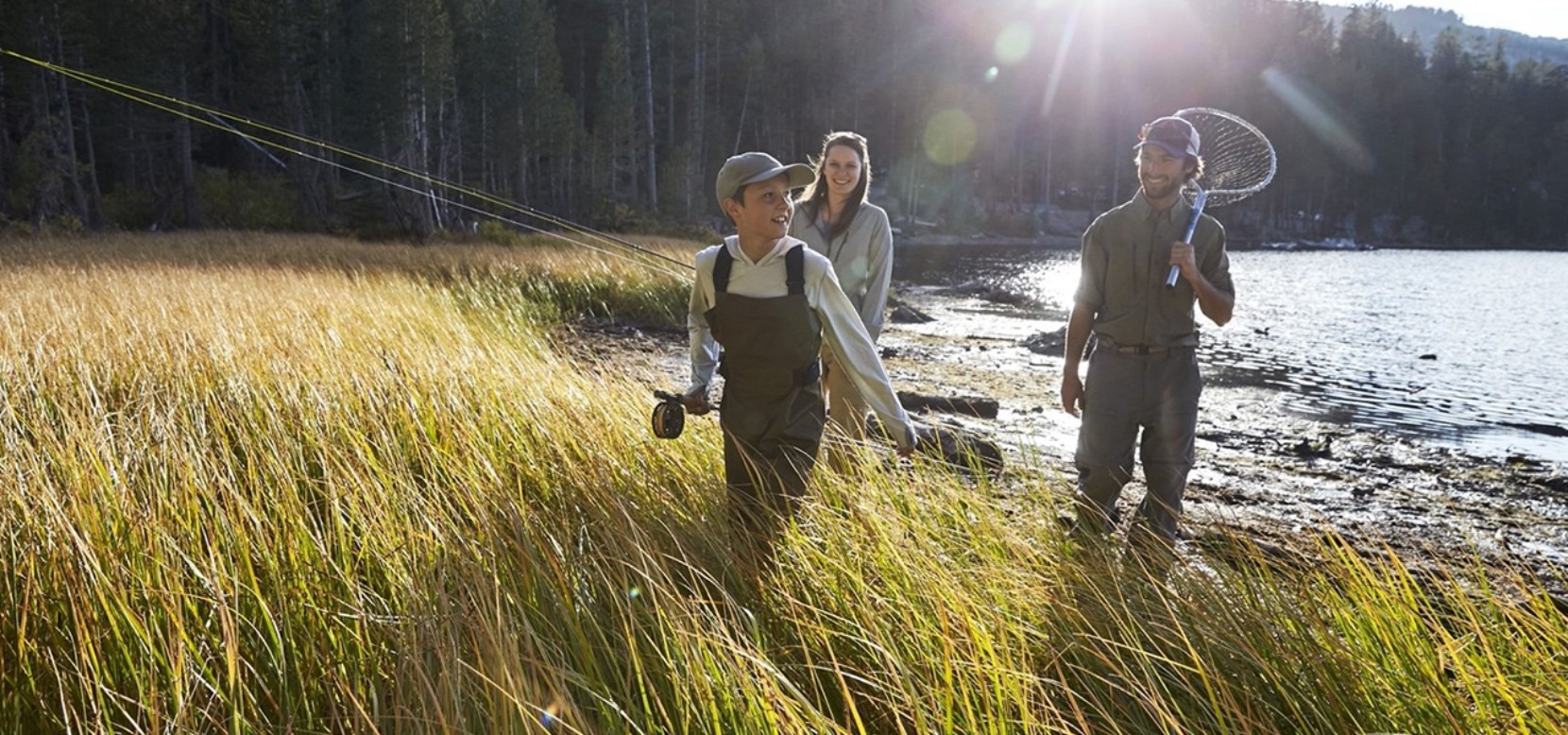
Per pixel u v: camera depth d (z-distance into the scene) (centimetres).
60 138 3666
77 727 191
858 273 423
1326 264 5019
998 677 213
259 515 273
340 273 1439
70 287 945
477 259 1911
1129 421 365
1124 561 301
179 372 484
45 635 215
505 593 242
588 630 235
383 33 3900
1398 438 791
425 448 373
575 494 327
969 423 764
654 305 1400
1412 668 239
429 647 213
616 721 199
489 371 512
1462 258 6588
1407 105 10806
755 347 296
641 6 5881
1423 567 407
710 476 367
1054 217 8688
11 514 254
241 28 4244
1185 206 358
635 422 426
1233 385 1114
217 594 218
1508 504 566
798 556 281
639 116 6153
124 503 266
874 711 226
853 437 428
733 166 286
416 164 4097
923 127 7819
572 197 5322
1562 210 10612
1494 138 10712
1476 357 1392
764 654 224
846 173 413
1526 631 268
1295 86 10119
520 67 4881
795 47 7388
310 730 196
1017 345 1402
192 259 1747
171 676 202
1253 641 245
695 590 249
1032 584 282
